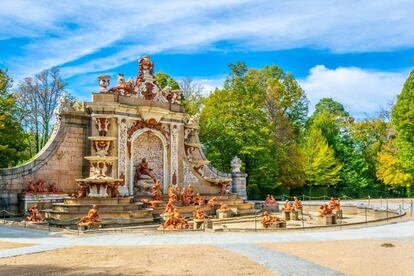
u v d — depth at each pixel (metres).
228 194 44.00
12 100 45.59
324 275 13.16
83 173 37.91
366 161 75.81
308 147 68.19
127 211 31.23
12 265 14.76
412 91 57.72
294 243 19.80
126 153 38.56
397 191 73.06
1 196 33.41
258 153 57.00
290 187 66.12
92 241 20.88
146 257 16.14
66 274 13.20
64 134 37.34
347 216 40.34
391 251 17.20
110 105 37.88
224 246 18.91
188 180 43.38
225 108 58.09
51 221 29.55
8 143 45.41
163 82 62.59
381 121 77.88
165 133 42.16
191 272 13.51
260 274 13.31
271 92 67.25
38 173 35.53
